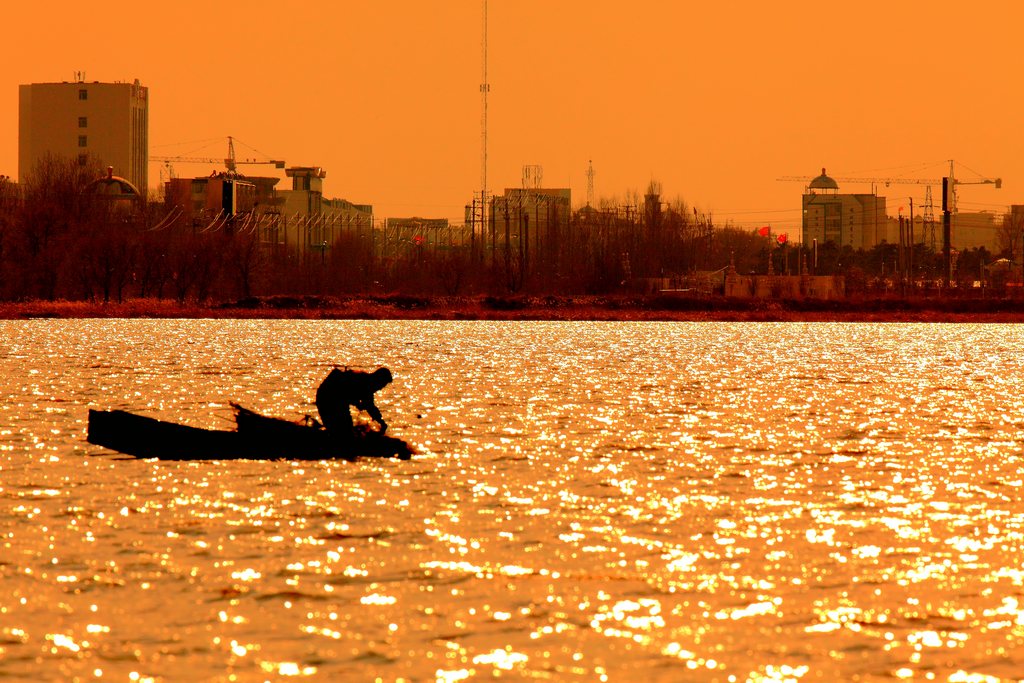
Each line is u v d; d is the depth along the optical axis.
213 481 99.12
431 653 58.88
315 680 55.53
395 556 75.81
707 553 76.81
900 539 80.56
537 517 86.88
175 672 56.31
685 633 61.72
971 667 57.28
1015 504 92.19
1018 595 67.81
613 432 133.50
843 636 61.31
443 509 89.44
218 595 67.50
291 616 64.06
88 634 61.16
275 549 77.25
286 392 180.88
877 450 120.44
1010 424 143.38
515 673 56.50
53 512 87.56
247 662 57.62
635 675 56.28
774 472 106.62
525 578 71.19
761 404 166.75
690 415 151.50
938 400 174.62
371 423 118.62
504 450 118.44
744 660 58.12
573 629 62.31
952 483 101.12
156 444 111.56
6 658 57.88
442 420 144.38
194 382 197.38
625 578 71.25
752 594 68.06
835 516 87.75
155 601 66.38
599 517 87.12
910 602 66.56
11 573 71.31
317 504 90.56
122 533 81.19
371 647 59.66
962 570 72.81
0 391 178.25
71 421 138.50
